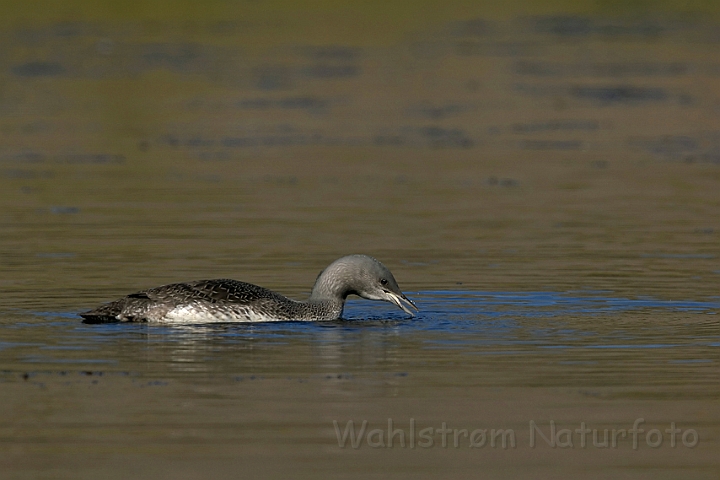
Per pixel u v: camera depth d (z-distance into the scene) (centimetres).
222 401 1091
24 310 1457
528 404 1085
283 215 2170
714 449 980
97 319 1402
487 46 4547
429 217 2162
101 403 1083
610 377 1169
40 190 2406
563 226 2080
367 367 1205
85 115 3356
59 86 3750
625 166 2706
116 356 1244
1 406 1073
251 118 3341
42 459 945
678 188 2447
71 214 2166
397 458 959
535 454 972
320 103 3559
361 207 2258
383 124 3275
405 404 1084
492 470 937
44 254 1822
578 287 1605
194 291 1409
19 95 3612
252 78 3919
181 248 1877
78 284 1614
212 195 2372
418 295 1566
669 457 966
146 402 1087
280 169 2669
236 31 4778
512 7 5469
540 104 3562
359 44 4569
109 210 2208
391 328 1385
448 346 1292
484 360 1234
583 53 4419
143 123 3259
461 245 1914
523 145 2994
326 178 2566
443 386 1141
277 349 1282
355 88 3788
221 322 1398
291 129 3192
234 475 916
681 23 5091
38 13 5038
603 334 1343
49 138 3034
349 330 1377
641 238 1969
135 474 916
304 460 951
